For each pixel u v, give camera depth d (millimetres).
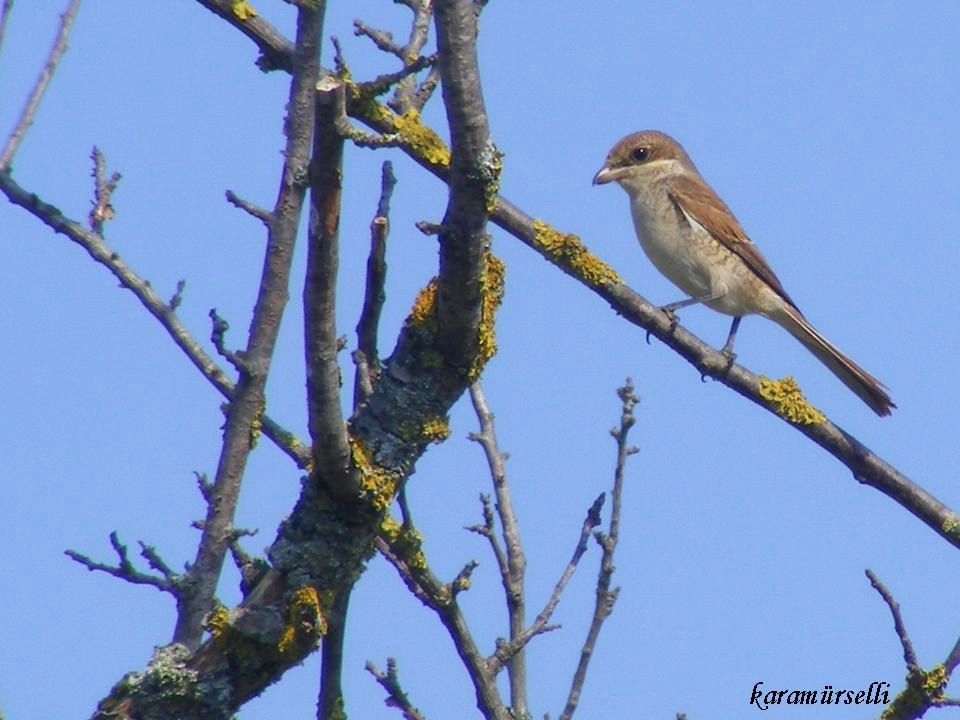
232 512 6785
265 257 6984
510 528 8547
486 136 6461
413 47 9344
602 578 8188
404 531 7941
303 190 7000
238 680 6660
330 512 6965
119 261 7945
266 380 6922
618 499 8352
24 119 8203
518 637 8094
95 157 8227
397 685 7855
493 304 7316
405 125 9219
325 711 7395
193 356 7707
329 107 5898
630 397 8516
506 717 7969
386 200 6809
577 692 7957
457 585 7922
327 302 6336
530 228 10039
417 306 7258
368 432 7098
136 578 6695
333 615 7301
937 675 7695
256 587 6871
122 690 6594
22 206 8039
